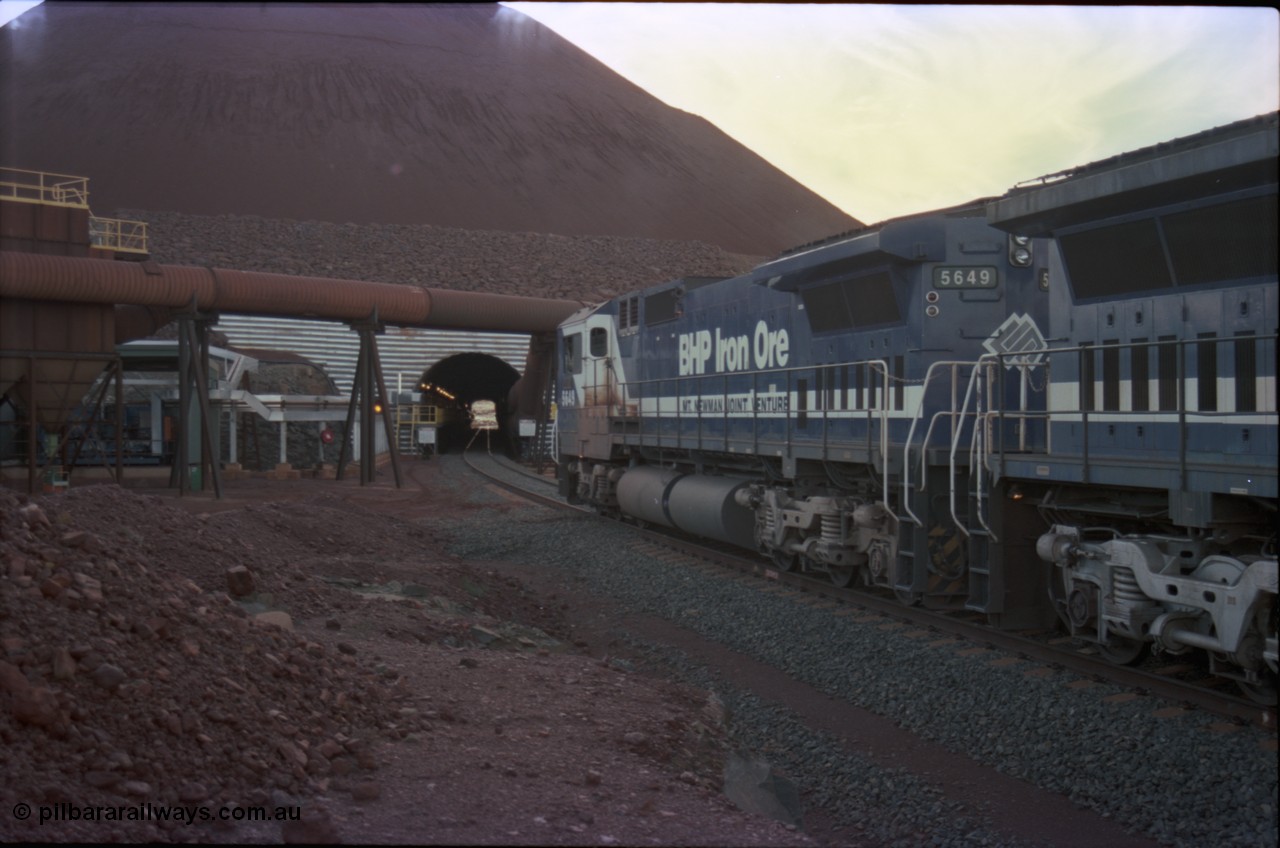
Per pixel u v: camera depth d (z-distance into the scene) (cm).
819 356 1321
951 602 1092
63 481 2527
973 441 975
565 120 12306
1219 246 739
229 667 548
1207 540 746
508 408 5194
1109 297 860
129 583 578
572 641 1124
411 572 1248
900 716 807
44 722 437
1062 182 848
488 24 15200
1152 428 808
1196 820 577
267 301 2736
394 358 5066
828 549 1230
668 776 571
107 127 9081
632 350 2009
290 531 1413
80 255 2467
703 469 1722
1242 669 730
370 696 607
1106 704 749
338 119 10431
